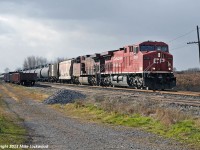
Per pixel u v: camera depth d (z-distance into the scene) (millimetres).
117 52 47594
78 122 20688
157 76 39500
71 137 15352
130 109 22406
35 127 18656
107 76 51688
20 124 19719
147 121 19016
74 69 68750
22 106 31344
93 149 12695
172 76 40094
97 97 31656
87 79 60375
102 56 52938
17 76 80312
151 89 40188
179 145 13312
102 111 24406
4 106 30812
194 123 16422
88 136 15570
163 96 29953
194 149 12594
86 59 62125
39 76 102562
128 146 13211
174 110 19656
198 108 21312
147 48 40625
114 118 21359
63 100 33469
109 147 13031
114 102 26750
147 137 15148
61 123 20250
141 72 39719
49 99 34094
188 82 53531
